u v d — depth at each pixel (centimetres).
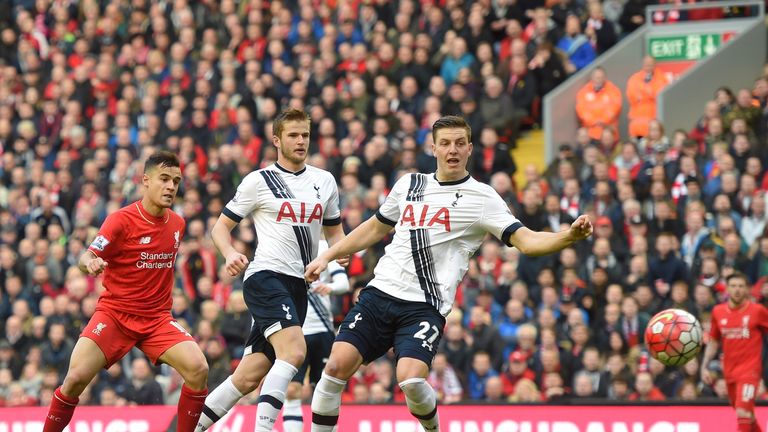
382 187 2862
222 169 3134
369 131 3098
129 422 2270
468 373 2452
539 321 2458
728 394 2225
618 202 2708
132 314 1576
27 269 3081
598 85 3122
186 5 3653
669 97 3086
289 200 1587
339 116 3188
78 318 2848
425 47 3222
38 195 3300
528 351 2414
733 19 3291
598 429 2088
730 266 2527
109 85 3591
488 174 2959
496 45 3288
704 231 2594
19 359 2844
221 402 1600
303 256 1597
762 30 3241
